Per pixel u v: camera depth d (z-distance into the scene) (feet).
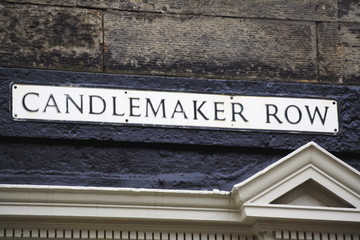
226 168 44.55
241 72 46.26
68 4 45.68
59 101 44.04
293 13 47.50
